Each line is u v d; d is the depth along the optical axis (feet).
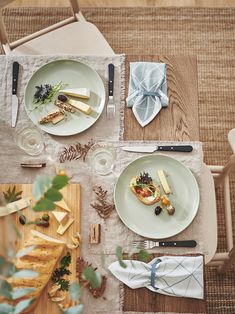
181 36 9.05
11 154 5.15
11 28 9.16
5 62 5.58
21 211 4.78
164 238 4.79
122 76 5.52
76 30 6.89
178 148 5.15
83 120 5.29
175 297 4.59
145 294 4.59
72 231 4.76
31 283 4.34
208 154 8.22
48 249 4.53
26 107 5.35
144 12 9.20
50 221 4.78
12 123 5.30
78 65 5.53
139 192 4.92
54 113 5.28
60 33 6.88
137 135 5.26
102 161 5.13
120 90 5.46
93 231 4.79
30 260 4.45
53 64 5.53
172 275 4.58
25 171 5.08
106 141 5.21
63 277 4.53
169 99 5.43
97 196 4.97
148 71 5.48
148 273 4.58
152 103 5.37
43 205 2.74
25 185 4.92
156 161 5.09
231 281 7.37
